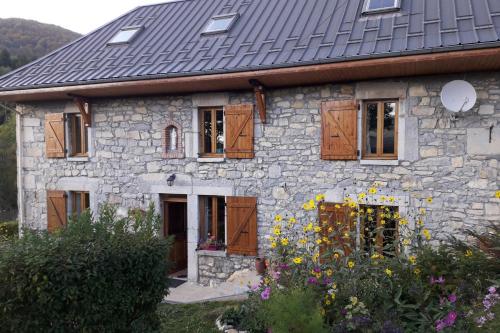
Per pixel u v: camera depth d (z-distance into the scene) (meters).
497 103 5.68
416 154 6.06
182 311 5.89
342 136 6.42
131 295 4.25
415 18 6.22
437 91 5.95
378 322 3.69
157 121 7.72
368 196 6.30
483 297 3.96
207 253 7.43
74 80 7.36
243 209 7.13
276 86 6.82
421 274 4.34
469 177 5.83
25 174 8.95
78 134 8.73
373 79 6.25
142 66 7.34
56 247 3.73
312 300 3.63
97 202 8.24
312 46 6.31
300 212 6.76
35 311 3.59
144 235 4.55
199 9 9.38
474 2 6.11
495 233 5.06
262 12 8.20
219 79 6.36
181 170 7.59
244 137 7.07
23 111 8.89
